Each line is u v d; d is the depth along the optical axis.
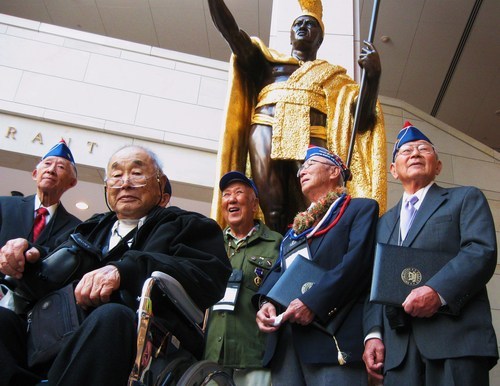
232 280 3.09
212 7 4.50
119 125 7.23
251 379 2.82
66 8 12.95
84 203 8.80
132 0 12.63
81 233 2.61
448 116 14.23
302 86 4.52
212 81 7.81
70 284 2.10
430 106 14.02
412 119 8.29
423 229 2.61
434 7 11.60
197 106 7.60
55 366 1.68
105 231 2.56
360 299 2.70
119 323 1.74
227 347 2.87
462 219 2.55
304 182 3.31
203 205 8.23
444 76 13.13
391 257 2.44
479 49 12.34
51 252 2.34
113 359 1.67
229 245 3.39
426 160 2.88
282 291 2.65
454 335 2.26
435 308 2.27
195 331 2.10
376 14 4.25
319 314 2.51
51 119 7.07
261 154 4.33
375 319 2.55
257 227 3.46
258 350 2.90
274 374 2.68
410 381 2.32
